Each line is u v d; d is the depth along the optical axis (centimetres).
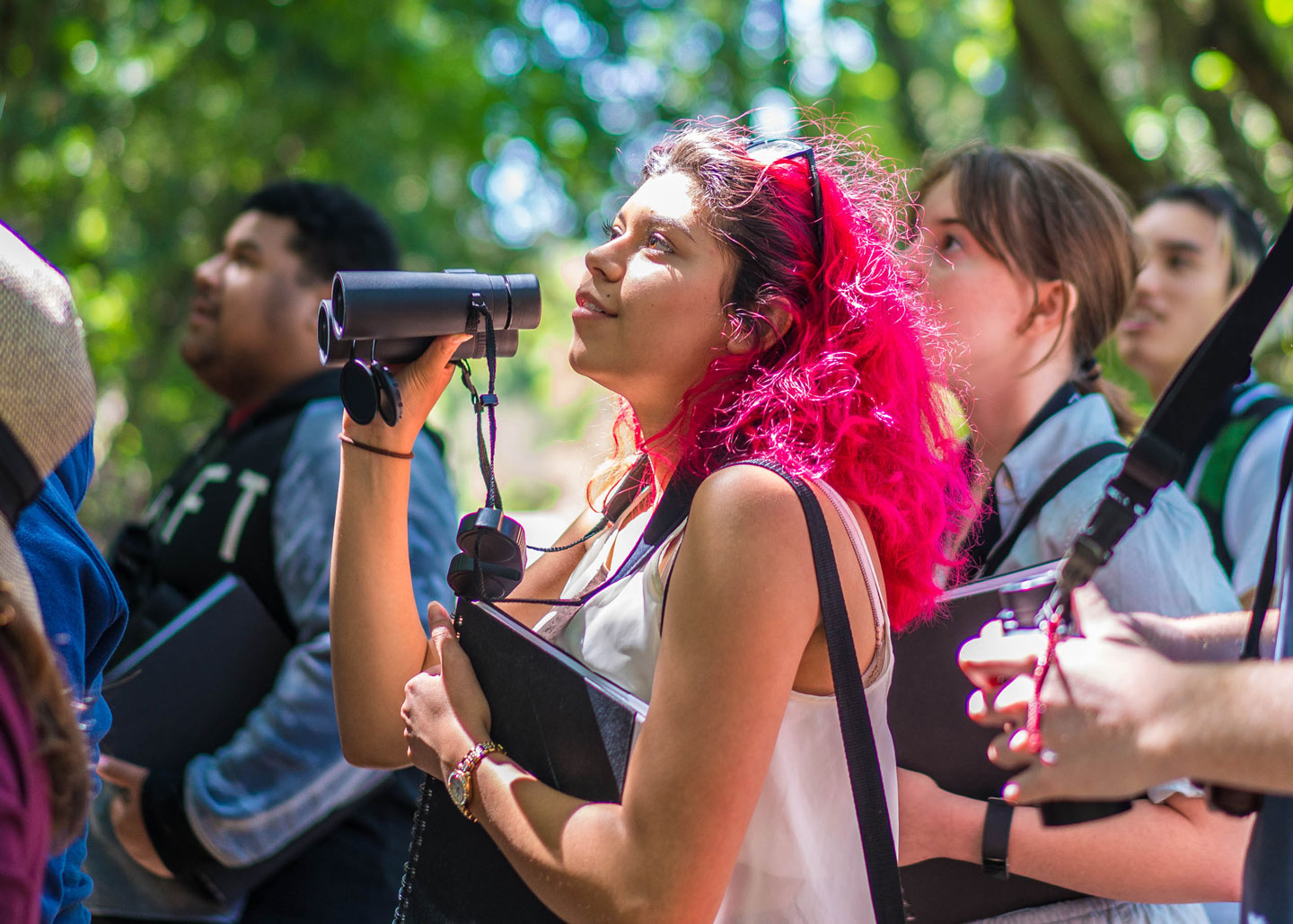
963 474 241
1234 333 171
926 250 293
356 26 1159
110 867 328
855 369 207
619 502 240
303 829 322
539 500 2075
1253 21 830
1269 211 828
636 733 182
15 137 1106
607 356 210
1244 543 390
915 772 237
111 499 1284
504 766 192
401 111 1300
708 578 178
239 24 1166
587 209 1303
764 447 198
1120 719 148
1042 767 153
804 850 188
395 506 234
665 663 179
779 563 178
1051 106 981
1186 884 227
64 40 1088
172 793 314
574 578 237
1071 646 156
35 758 136
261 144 1238
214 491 351
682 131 223
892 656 198
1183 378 171
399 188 1386
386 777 340
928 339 239
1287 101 828
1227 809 157
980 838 229
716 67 1245
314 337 382
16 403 150
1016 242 288
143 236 1252
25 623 138
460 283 215
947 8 1311
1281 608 168
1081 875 227
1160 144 1122
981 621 232
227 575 340
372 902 332
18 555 151
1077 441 279
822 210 209
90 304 1267
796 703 188
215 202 1277
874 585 193
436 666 214
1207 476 402
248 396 386
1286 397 402
